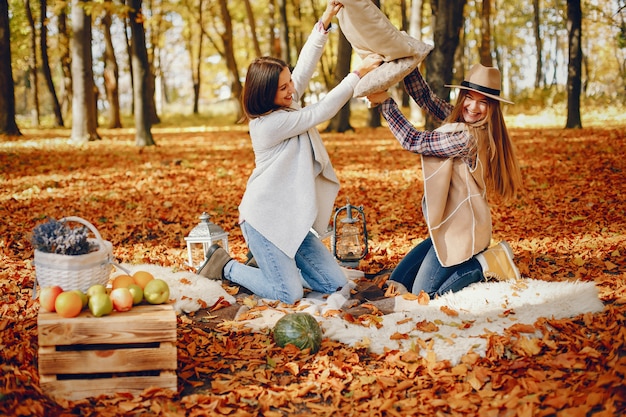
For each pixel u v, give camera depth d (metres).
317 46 5.04
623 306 4.44
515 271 4.71
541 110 28.77
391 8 32.97
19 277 5.43
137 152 17.69
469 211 4.61
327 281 4.84
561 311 4.20
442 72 15.24
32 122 31.05
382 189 10.95
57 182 11.81
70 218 3.96
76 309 3.34
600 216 7.73
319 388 3.47
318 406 3.25
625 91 29.30
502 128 4.69
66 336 3.28
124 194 10.66
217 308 4.59
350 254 5.45
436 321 4.16
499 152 4.69
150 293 3.63
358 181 11.91
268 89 4.51
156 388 3.34
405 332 4.05
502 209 8.69
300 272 5.00
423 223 7.96
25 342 3.82
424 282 4.71
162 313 3.43
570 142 16.39
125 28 33.50
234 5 35.34
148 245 7.00
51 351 3.28
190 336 4.08
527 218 7.98
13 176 12.54
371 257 6.21
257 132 4.60
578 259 5.79
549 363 3.55
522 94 33.81
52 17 28.94
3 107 21.44
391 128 4.70
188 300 4.53
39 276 3.75
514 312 4.20
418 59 4.48
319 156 4.64
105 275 3.90
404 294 4.65
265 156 4.67
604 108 26.22
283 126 4.51
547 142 16.81
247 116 4.70
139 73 19.08
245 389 3.40
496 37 39.31
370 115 26.22
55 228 3.83
